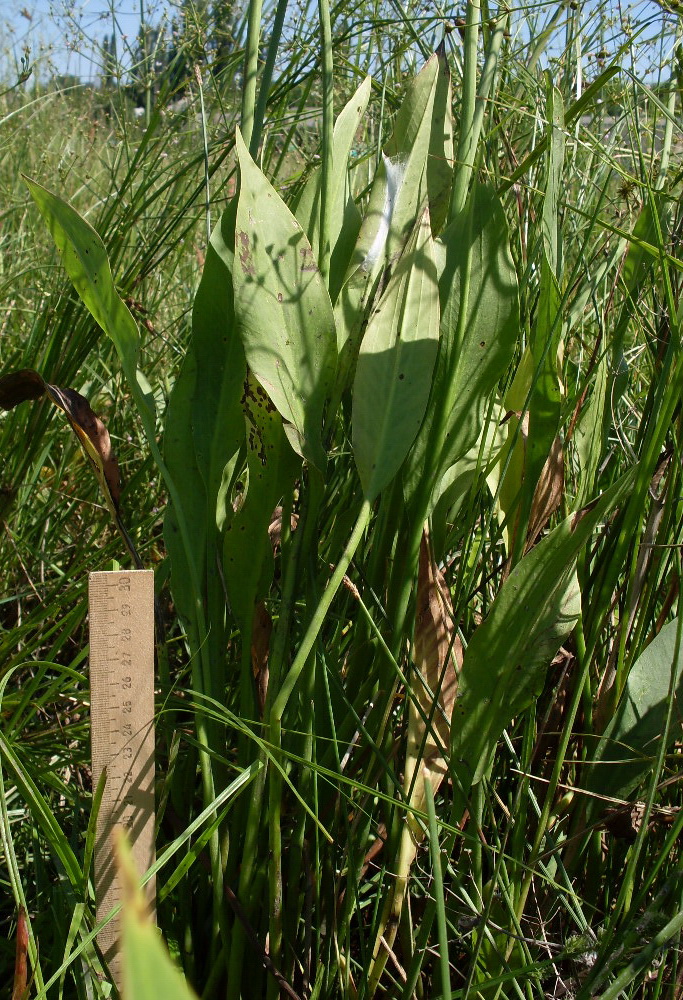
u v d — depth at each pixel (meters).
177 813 0.52
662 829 0.52
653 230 0.53
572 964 0.47
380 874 0.47
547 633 0.44
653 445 0.45
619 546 0.47
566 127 0.56
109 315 0.47
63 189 1.05
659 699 0.49
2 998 0.48
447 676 0.47
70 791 0.53
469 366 0.45
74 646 0.73
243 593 0.46
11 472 0.74
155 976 0.14
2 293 0.92
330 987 0.47
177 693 0.57
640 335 0.75
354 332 0.47
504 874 0.47
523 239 0.53
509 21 0.56
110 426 0.83
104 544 0.81
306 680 0.47
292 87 0.69
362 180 0.71
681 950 0.45
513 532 0.51
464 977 0.48
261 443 0.44
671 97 0.58
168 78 0.79
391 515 0.48
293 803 0.49
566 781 0.53
